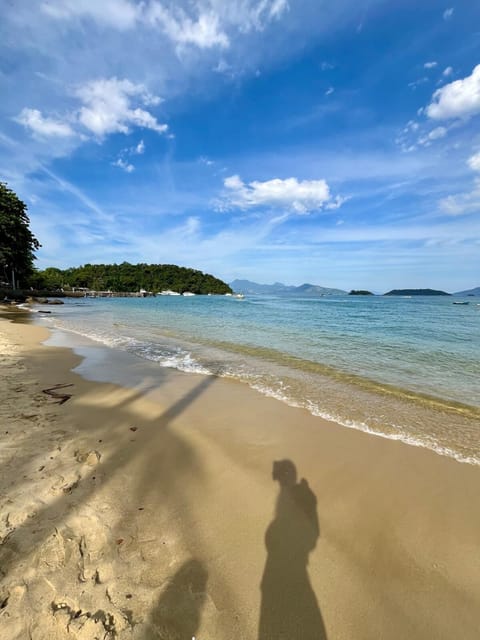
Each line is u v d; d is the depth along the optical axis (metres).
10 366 7.64
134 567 2.10
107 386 6.28
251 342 12.07
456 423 4.81
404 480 3.29
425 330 15.90
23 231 43.88
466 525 2.66
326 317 24.73
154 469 3.33
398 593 2.04
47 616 1.74
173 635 1.71
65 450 3.63
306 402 5.61
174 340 12.58
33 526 2.39
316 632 1.79
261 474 3.32
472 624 1.86
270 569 2.17
